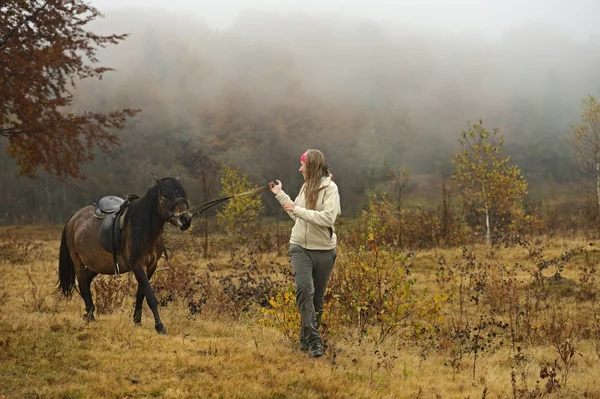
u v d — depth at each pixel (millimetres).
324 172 5598
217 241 20812
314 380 4910
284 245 17828
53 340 5648
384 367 5559
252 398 4465
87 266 7211
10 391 4352
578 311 8875
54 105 18578
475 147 20062
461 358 6203
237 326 7184
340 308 6785
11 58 16812
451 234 17797
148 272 6977
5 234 22344
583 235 17562
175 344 5812
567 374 5594
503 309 9219
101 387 4492
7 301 8469
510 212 20109
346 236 15453
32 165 19000
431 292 10656
